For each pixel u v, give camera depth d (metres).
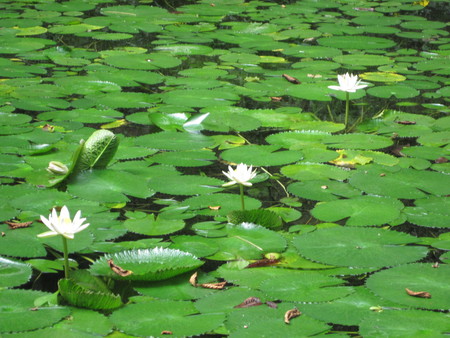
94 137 3.17
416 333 1.91
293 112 4.39
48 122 3.96
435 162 3.51
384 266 2.36
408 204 2.99
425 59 5.79
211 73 5.20
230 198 2.98
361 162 3.47
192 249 2.48
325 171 3.33
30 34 6.24
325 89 4.79
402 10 8.13
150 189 3.02
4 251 2.40
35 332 1.90
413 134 3.93
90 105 4.30
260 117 4.24
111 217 2.77
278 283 2.23
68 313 2.02
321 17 7.62
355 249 2.48
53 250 2.51
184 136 3.81
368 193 3.06
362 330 1.93
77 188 2.96
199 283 2.25
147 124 4.03
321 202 2.98
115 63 5.30
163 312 2.04
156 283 2.25
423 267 2.32
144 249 2.44
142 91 4.78
